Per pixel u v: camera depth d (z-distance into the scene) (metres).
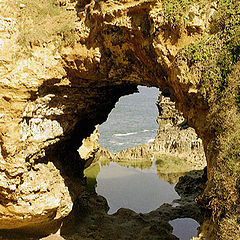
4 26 15.05
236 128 10.69
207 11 12.16
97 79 16.88
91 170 33.88
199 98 12.23
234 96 10.96
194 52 12.06
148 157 36.66
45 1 16.67
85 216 21.75
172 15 12.41
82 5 16.14
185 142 37.06
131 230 20.36
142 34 13.67
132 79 16.94
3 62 14.81
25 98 15.38
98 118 23.03
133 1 13.55
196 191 26.94
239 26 11.20
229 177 10.13
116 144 53.09
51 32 15.87
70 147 21.95
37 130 16.66
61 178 18.81
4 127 14.99
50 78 15.98
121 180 30.80
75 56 15.83
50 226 18.22
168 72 13.29
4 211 15.91
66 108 18.11
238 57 11.10
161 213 22.95
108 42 14.85
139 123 79.75
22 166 15.51
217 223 10.37
